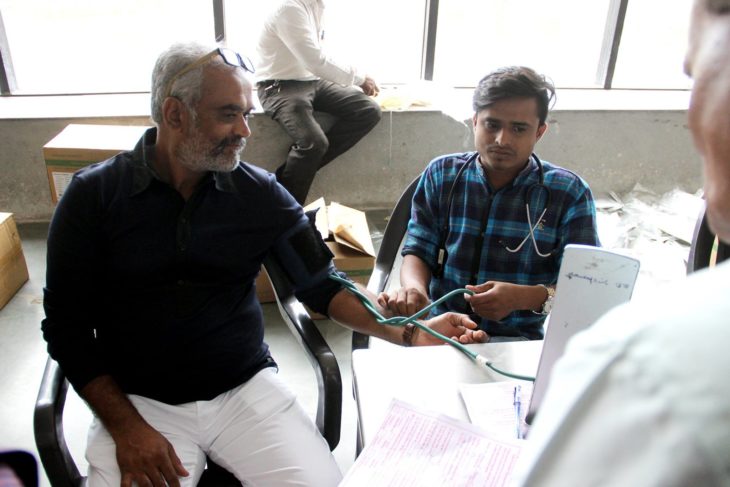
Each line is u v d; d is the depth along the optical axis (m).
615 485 0.29
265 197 1.33
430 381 0.98
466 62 3.66
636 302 0.33
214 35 3.25
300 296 1.42
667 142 3.56
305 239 1.38
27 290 2.44
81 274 1.21
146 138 1.27
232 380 1.30
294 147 2.93
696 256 1.00
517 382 0.98
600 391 0.31
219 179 1.27
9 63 3.17
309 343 1.30
